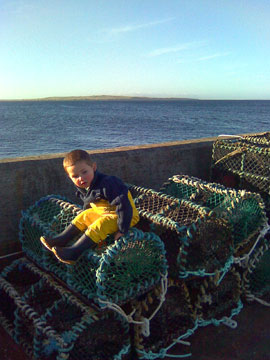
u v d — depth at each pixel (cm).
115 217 283
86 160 281
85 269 296
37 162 421
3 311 340
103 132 8075
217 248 340
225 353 305
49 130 8606
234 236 360
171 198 369
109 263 270
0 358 292
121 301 283
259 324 344
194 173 620
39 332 280
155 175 556
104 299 270
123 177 513
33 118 13925
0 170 390
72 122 11569
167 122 11512
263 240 386
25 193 410
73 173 282
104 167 490
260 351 307
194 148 613
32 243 364
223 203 381
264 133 744
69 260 278
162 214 344
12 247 408
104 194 281
